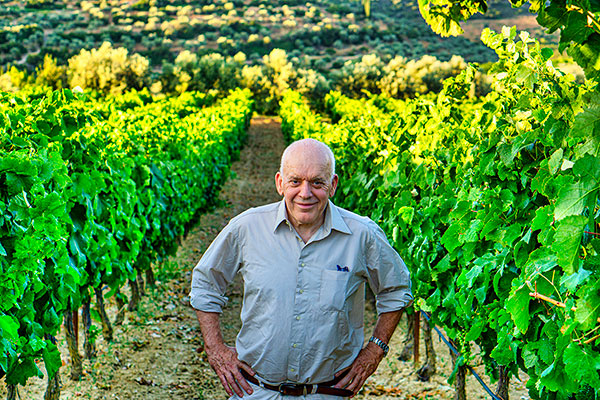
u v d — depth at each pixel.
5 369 3.24
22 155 3.23
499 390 3.63
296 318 2.61
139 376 5.36
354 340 2.73
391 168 5.50
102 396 4.88
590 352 1.97
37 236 3.29
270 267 2.64
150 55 113.69
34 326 3.65
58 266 3.88
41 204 3.27
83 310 5.32
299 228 2.67
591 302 1.90
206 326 2.76
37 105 4.52
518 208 3.12
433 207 4.07
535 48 3.06
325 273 2.62
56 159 3.63
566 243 1.86
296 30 127.88
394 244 4.96
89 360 5.41
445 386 5.14
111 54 55.28
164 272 8.38
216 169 12.76
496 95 3.50
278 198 15.15
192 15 147.00
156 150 7.85
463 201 3.38
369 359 2.74
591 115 1.92
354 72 58.25
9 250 3.20
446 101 4.43
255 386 2.71
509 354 2.95
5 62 101.75
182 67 59.41
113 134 6.39
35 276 3.49
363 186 6.59
